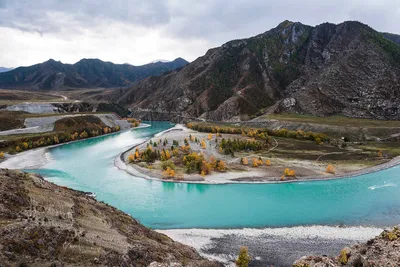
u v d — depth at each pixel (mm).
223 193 84250
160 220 66438
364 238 56812
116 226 43656
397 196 79875
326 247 53062
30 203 39844
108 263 32156
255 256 49562
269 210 71938
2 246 28906
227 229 61469
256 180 94500
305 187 89000
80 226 38188
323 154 125562
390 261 30891
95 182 93875
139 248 37406
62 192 49469
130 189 87500
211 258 48688
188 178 95625
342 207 73312
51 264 29078
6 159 123625
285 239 56438
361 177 98188
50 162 120625
